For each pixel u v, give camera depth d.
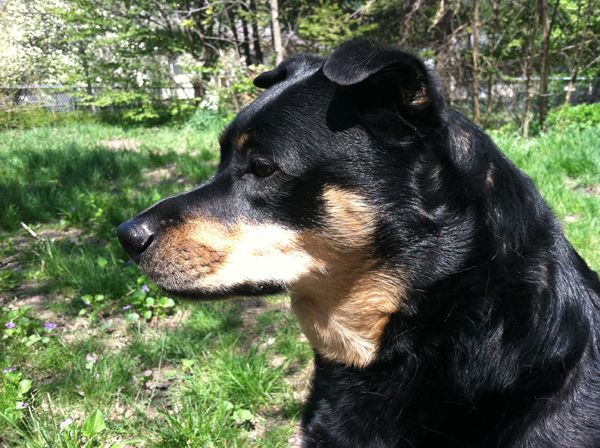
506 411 0.36
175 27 3.12
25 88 3.35
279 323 0.74
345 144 0.38
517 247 0.37
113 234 1.03
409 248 0.37
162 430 0.52
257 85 0.49
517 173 0.40
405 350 0.38
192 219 0.41
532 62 2.18
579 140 1.48
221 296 0.41
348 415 0.40
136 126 2.89
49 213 1.18
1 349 0.66
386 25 2.62
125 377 0.61
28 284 0.87
